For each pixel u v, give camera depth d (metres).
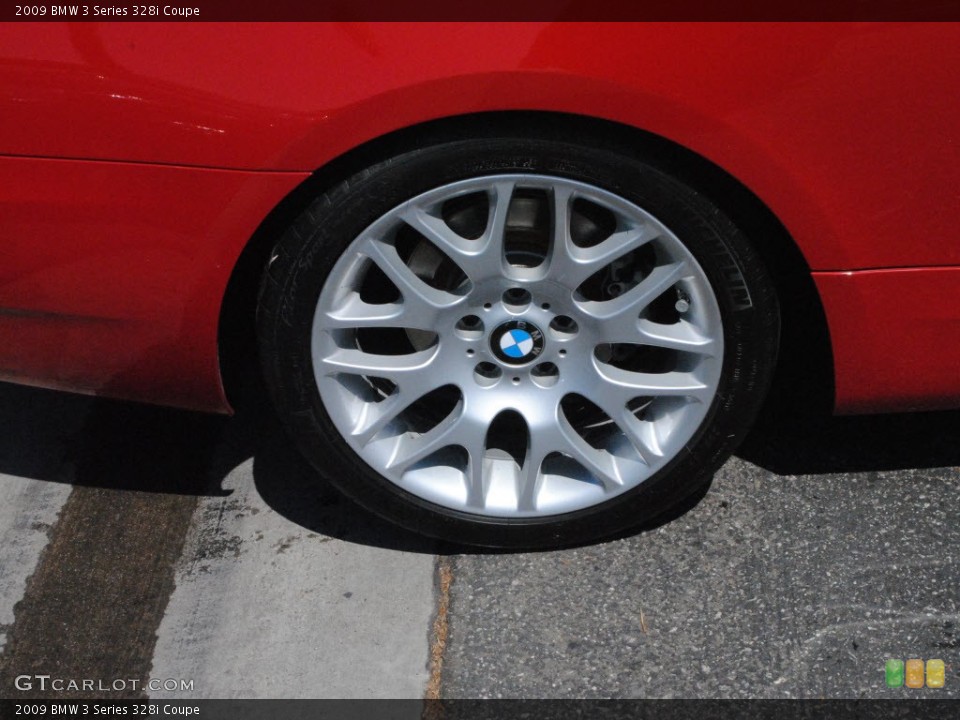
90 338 2.39
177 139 2.09
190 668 2.40
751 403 2.35
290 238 2.21
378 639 2.43
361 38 2.00
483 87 2.02
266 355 2.34
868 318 2.28
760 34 1.98
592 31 1.98
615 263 2.35
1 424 3.04
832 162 2.10
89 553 2.68
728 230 2.18
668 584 2.51
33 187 2.16
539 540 2.54
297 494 2.79
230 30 2.02
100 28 2.03
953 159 2.10
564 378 2.39
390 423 2.49
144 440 2.98
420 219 2.20
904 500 2.66
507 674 2.35
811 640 2.38
